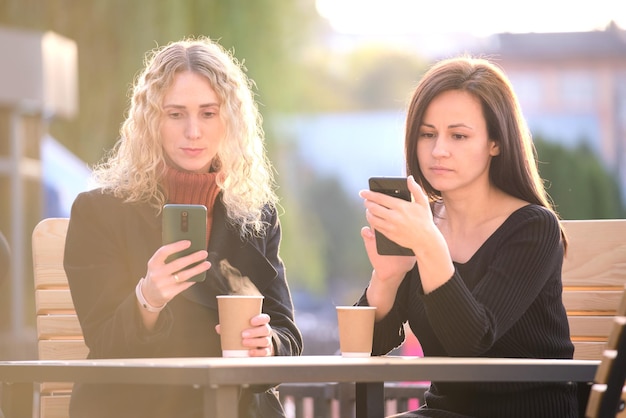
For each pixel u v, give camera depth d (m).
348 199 57.72
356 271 57.47
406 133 5.98
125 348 5.72
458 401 5.65
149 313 5.63
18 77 17.05
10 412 5.52
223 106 6.45
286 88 25.23
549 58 57.75
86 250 6.29
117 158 6.60
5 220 18.14
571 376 4.65
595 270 6.97
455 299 5.14
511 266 5.59
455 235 5.96
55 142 19.69
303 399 8.27
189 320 6.22
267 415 6.29
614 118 57.47
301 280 29.69
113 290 6.18
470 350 5.24
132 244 6.29
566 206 37.38
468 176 5.80
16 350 14.82
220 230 6.50
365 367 4.44
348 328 5.56
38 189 18.70
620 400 4.62
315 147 56.94
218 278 6.32
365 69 57.12
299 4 25.64
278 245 6.82
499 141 5.85
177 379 4.28
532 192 5.93
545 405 5.53
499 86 5.87
